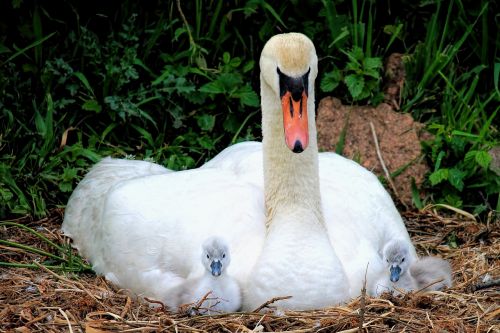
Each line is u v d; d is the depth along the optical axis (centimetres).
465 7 1574
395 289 1116
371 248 1120
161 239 1148
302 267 1061
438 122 1538
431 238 1375
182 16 1538
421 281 1145
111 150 1491
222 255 1059
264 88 1099
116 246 1181
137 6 1567
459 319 1057
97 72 1515
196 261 1113
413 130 1514
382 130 1522
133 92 1530
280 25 1585
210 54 1582
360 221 1141
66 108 1509
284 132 1016
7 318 1085
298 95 1020
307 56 1035
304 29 1575
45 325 1065
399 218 1203
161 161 1499
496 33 1575
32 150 1441
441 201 1456
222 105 1541
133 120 1523
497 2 1570
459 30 1583
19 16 1522
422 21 1617
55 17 1535
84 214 1305
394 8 1612
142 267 1148
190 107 1551
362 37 1556
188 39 1569
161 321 1055
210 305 1074
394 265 1105
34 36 1503
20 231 1350
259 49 1592
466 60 1598
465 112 1516
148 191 1200
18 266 1218
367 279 1091
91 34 1521
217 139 1525
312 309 1060
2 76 1459
